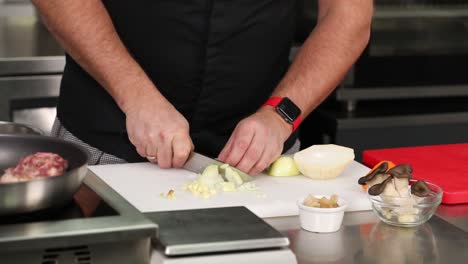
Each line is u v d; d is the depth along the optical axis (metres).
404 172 1.21
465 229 1.19
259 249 1.03
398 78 2.46
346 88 2.38
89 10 1.48
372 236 1.13
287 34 1.68
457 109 2.49
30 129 1.41
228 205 1.23
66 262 0.96
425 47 2.50
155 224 0.98
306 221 1.15
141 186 1.33
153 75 1.62
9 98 2.28
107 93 1.60
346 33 1.60
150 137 1.40
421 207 1.17
